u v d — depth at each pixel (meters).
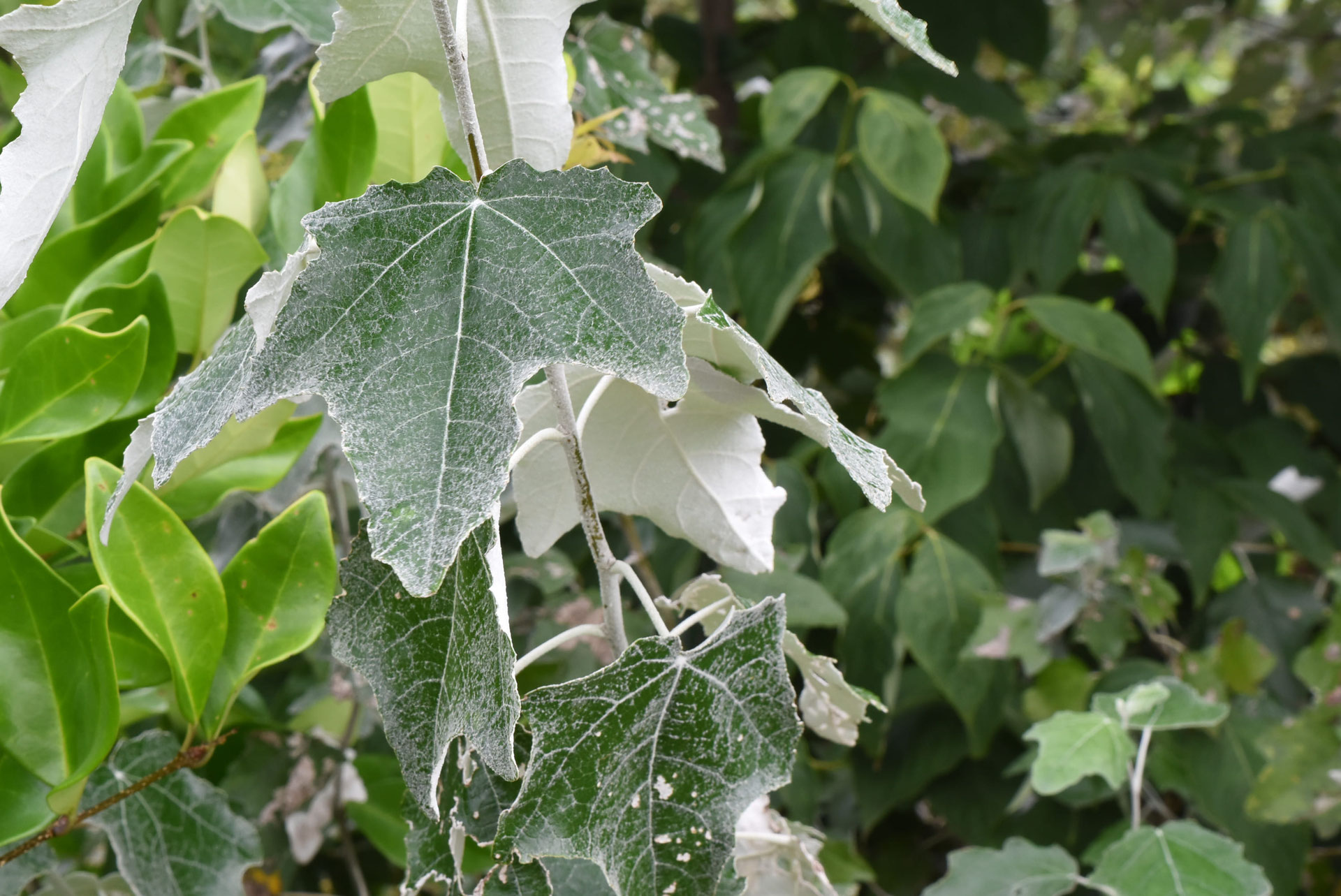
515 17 0.66
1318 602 1.58
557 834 0.65
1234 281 1.57
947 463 1.42
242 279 0.83
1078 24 2.38
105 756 0.73
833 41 1.74
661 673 0.66
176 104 1.12
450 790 0.70
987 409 1.44
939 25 1.75
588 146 0.87
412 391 0.61
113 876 0.82
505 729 0.61
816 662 0.73
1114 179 1.59
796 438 1.68
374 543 0.59
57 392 0.77
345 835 1.10
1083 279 1.93
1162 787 1.31
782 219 1.45
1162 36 2.38
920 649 1.38
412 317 0.62
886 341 2.34
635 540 1.27
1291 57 2.25
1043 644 1.34
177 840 0.80
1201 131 1.98
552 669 1.15
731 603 0.73
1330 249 1.58
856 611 1.44
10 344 0.82
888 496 0.64
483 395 0.61
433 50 0.67
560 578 1.25
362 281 0.62
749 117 1.85
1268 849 1.31
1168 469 1.62
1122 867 0.97
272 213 0.85
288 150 1.13
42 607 0.74
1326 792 1.24
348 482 1.09
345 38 0.66
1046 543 1.32
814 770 1.48
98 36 0.63
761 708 0.67
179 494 0.81
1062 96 2.71
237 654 0.77
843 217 1.69
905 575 1.46
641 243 1.51
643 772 0.67
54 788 0.73
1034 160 1.87
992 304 1.54
